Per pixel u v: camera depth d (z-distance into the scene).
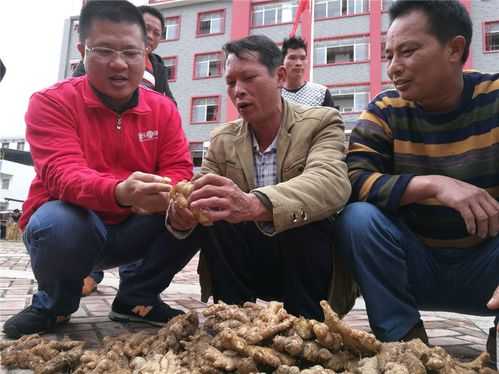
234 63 2.29
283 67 2.43
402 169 2.25
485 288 2.10
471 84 2.11
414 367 1.45
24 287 4.22
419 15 1.96
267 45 2.31
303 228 2.25
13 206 37.22
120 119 2.60
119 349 1.88
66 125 2.44
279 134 2.40
